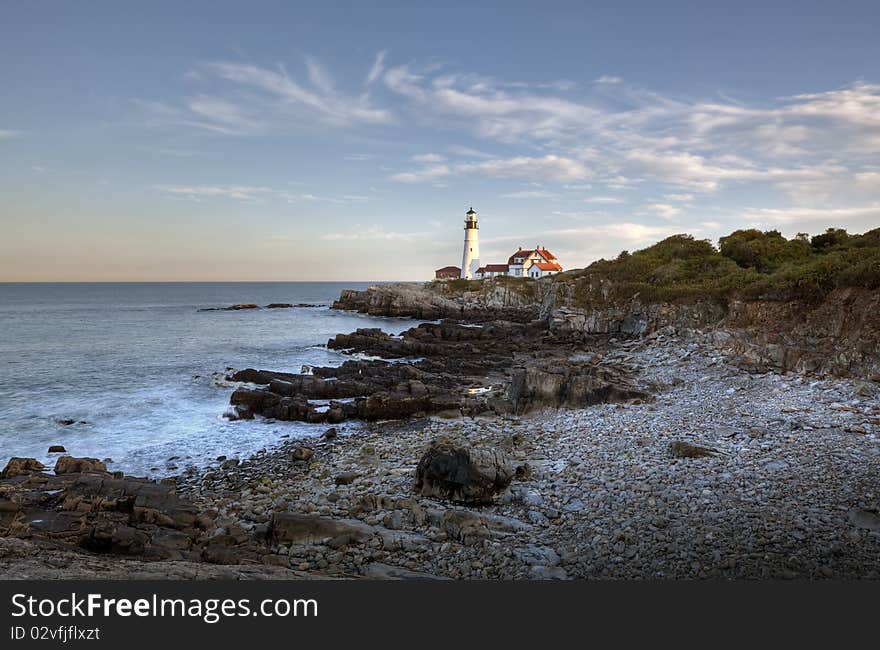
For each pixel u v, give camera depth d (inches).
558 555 425.1
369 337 1920.5
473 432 858.8
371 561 437.1
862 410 732.7
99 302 5959.6
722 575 366.3
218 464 789.9
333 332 2650.1
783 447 617.6
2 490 597.0
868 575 356.2
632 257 2202.3
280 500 597.9
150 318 3558.1
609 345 1643.7
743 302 1284.4
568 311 2011.6
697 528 434.6
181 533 498.6
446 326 2114.9
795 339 1045.2
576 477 593.3
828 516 437.1
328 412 1006.4
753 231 2036.2
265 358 1784.0
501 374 1398.9
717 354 1170.0
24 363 1640.0
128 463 792.3
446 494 573.0
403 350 1768.0
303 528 474.6
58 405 1119.0
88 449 853.2
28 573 347.9
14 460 713.6
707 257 1916.8
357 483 653.9
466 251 5191.9
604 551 418.3
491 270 5221.5
